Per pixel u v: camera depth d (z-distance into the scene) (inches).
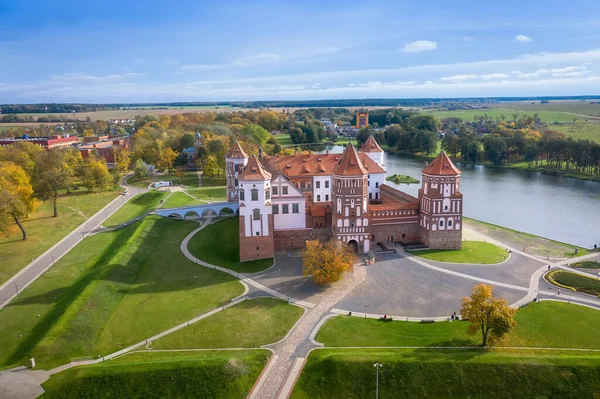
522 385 2269.9
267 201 4030.5
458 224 4234.7
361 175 4077.3
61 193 7293.3
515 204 6323.8
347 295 3289.9
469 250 4234.7
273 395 2231.8
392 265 3863.2
